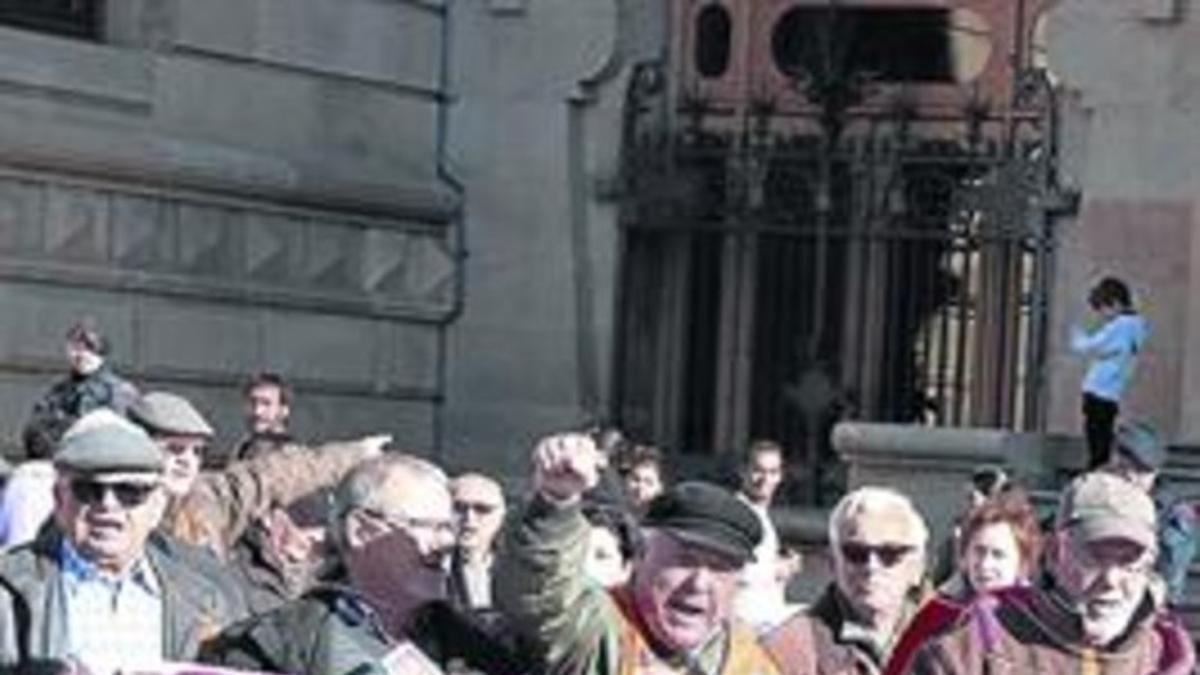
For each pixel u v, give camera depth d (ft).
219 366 81.71
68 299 77.41
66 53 78.13
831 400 86.89
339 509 26.78
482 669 27.32
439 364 89.92
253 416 54.03
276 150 84.43
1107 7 85.76
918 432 74.23
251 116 83.87
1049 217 85.97
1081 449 77.97
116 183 78.69
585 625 27.22
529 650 27.25
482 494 38.19
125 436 28.02
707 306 89.30
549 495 26.96
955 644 27.89
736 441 88.33
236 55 83.46
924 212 87.25
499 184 90.58
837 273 87.61
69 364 68.33
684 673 27.66
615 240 89.86
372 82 87.86
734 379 88.53
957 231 86.63
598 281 89.92
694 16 90.58
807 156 87.76
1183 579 62.80
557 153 90.07
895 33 88.38
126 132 79.36
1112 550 27.30
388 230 87.61
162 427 35.99
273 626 26.68
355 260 86.48
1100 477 28.27
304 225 84.53
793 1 89.20
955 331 87.10
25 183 76.23
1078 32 86.12
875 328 86.99
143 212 79.51
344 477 27.43
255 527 35.50
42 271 76.48
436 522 26.73
